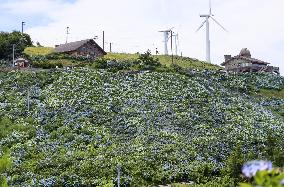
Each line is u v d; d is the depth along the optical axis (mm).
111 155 52594
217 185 43906
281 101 90500
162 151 54156
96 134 59500
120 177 45719
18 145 55250
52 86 77875
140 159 51094
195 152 54719
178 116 69438
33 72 84312
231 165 46562
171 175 47750
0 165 48188
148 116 68125
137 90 79500
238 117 73688
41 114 65625
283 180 6957
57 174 46281
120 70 91625
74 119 64250
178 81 87188
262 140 63219
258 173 7062
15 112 65750
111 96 75375
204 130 65312
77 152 53406
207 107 75938
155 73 90000
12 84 78062
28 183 43594
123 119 66000
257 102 87875
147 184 45938
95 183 44250
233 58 128500
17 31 112375
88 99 72750
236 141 60844
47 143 56344
